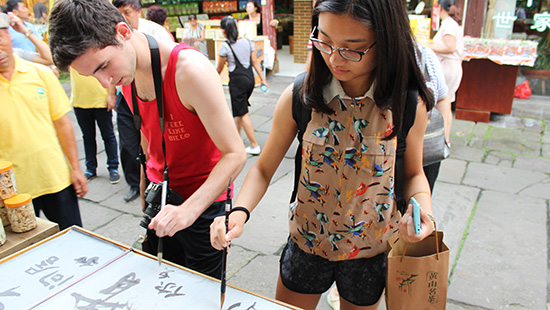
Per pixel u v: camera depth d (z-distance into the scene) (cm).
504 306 224
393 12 103
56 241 142
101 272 125
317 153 127
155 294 116
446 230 295
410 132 125
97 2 120
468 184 361
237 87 415
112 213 331
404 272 117
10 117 189
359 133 121
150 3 895
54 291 117
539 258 262
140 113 159
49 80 204
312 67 120
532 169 390
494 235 288
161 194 155
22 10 417
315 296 151
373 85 116
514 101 576
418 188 131
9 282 121
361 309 142
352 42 104
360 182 125
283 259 150
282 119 134
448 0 410
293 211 144
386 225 132
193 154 158
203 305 112
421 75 117
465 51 498
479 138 468
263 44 691
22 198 151
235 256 273
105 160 434
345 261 137
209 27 871
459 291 236
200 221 166
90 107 362
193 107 142
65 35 115
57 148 208
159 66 139
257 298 114
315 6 111
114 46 123
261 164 144
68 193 215
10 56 185
